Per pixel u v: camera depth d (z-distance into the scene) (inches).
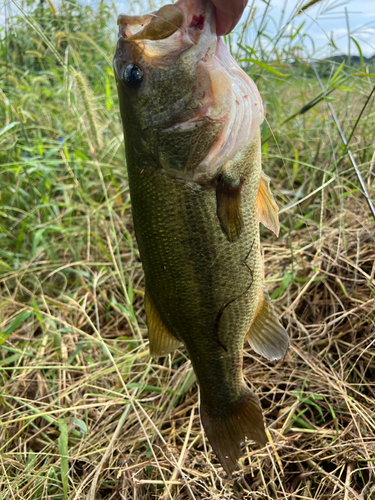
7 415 18.4
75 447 17.1
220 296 13.2
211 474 14.7
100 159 25.6
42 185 25.5
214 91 11.6
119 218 26.5
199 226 12.4
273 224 13.8
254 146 12.3
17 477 15.3
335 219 23.3
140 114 12.1
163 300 13.5
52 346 21.1
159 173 12.3
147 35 10.8
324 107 32.8
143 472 15.8
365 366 17.4
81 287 23.1
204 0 11.2
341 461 14.5
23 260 26.2
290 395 17.4
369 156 25.8
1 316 22.5
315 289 20.5
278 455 15.4
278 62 25.2
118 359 18.2
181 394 17.9
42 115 33.0
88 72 34.2
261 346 14.6
